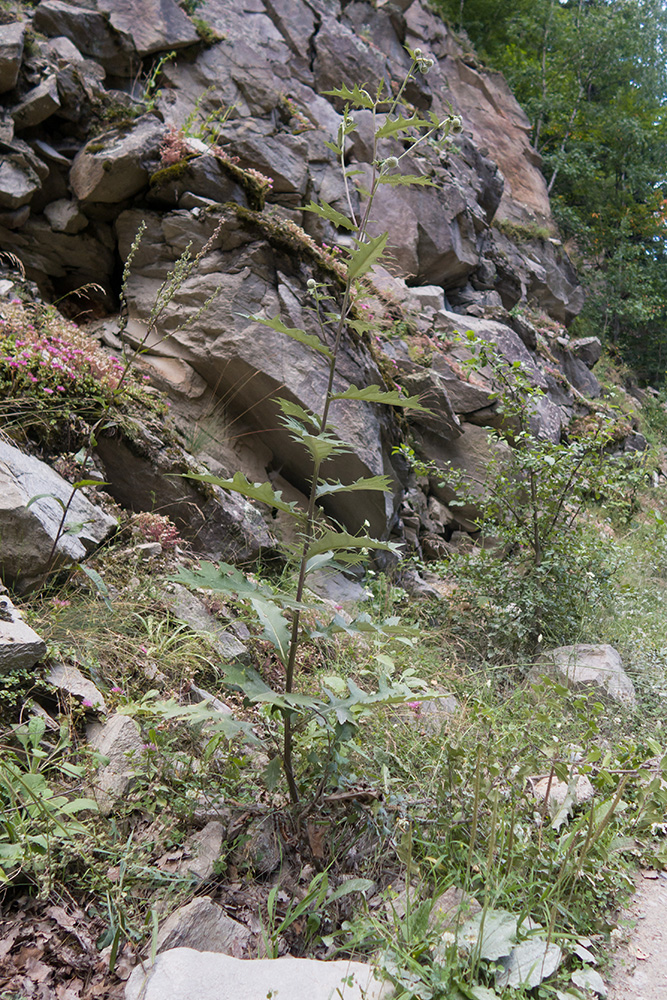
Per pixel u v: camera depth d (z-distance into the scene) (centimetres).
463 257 866
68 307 541
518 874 215
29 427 345
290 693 203
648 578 567
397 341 633
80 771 196
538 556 445
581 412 891
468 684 364
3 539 268
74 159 525
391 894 202
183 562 348
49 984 159
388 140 823
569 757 268
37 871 176
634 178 1759
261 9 796
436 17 1190
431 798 240
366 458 489
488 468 482
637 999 192
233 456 483
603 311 1565
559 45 1788
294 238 494
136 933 173
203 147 524
